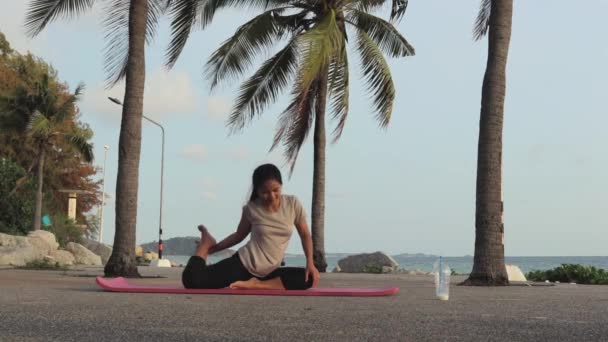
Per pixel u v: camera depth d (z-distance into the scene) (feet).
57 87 136.77
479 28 48.80
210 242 25.25
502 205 40.19
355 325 14.75
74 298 22.12
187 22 51.39
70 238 115.75
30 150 126.93
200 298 22.30
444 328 14.44
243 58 68.28
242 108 69.36
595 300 25.68
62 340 11.84
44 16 47.52
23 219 103.19
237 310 17.98
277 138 70.38
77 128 125.70
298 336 12.82
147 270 73.61
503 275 39.78
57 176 138.00
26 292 25.61
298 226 25.04
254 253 24.88
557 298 26.96
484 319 16.69
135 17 45.93
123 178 45.11
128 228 44.98
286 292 24.36
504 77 40.52
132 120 45.50
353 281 48.14
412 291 31.45
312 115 74.59
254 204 24.97
